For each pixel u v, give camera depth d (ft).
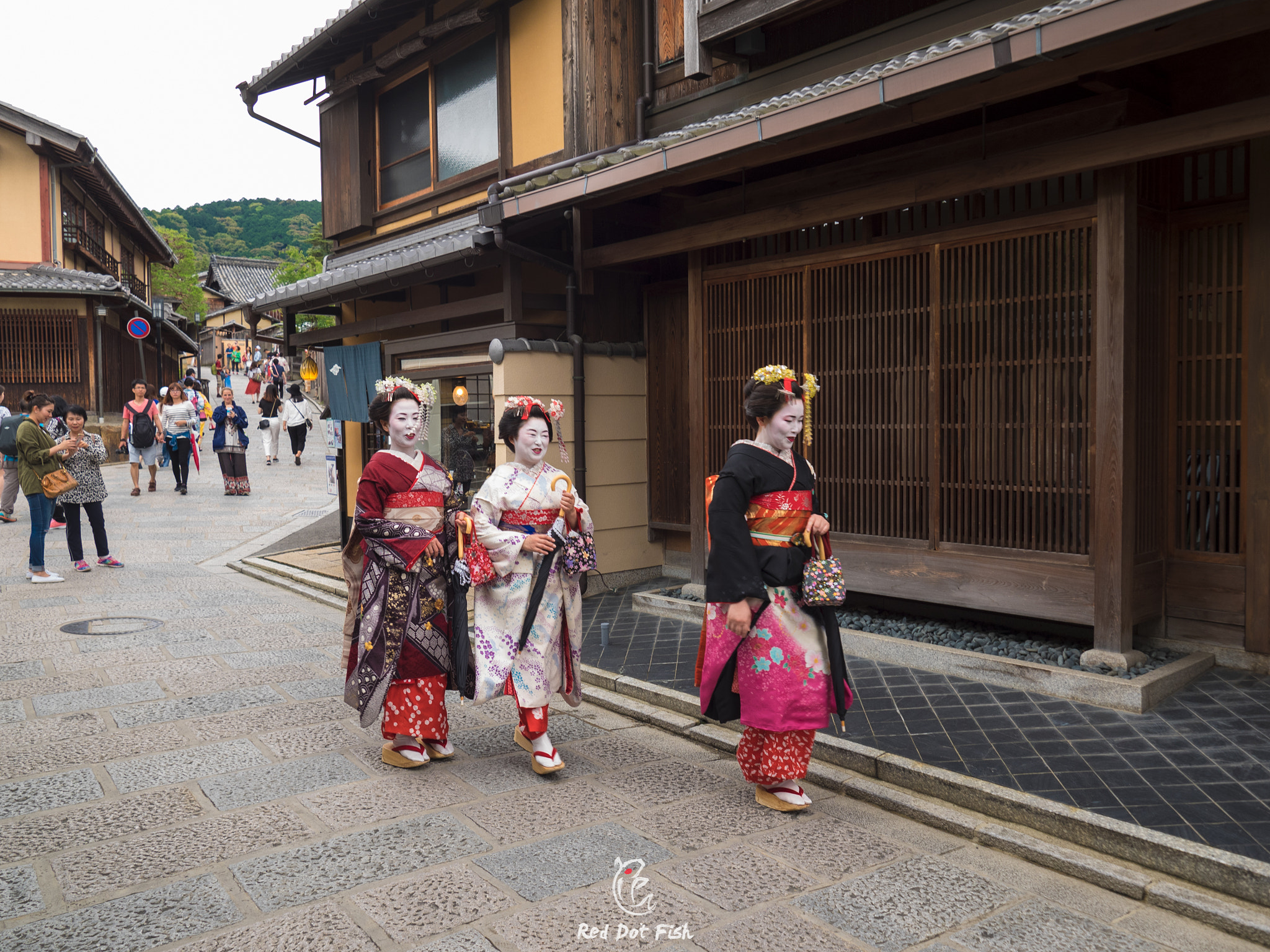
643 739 14.98
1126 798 11.25
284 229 330.54
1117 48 13.01
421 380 27.86
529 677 13.21
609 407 25.14
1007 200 17.42
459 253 24.11
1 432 37.96
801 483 11.84
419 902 9.45
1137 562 16.10
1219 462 16.24
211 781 12.75
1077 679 14.94
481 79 29.99
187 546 34.40
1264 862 9.50
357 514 13.25
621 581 25.50
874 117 15.99
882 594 19.03
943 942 8.87
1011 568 16.93
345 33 31.89
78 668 18.33
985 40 12.94
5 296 60.75
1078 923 9.27
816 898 9.68
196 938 8.75
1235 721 13.78
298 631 22.04
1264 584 15.67
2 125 66.33
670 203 24.30
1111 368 15.16
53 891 9.65
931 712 14.69
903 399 18.71
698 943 8.77
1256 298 15.47
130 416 46.73
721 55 23.50
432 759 13.84
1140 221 15.94
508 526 13.28
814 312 20.20
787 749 11.75
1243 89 15.55
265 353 138.00
